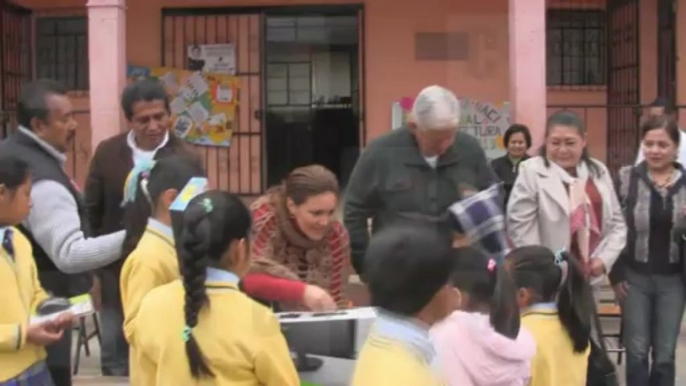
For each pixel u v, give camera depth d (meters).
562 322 3.55
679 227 4.95
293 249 3.42
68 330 3.88
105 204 4.58
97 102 7.05
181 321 2.78
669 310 5.05
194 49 8.30
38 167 3.82
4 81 8.06
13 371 3.40
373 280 2.27
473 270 2.89
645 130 5.02
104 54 7.08
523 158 5.37
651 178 5.01
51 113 3.86
